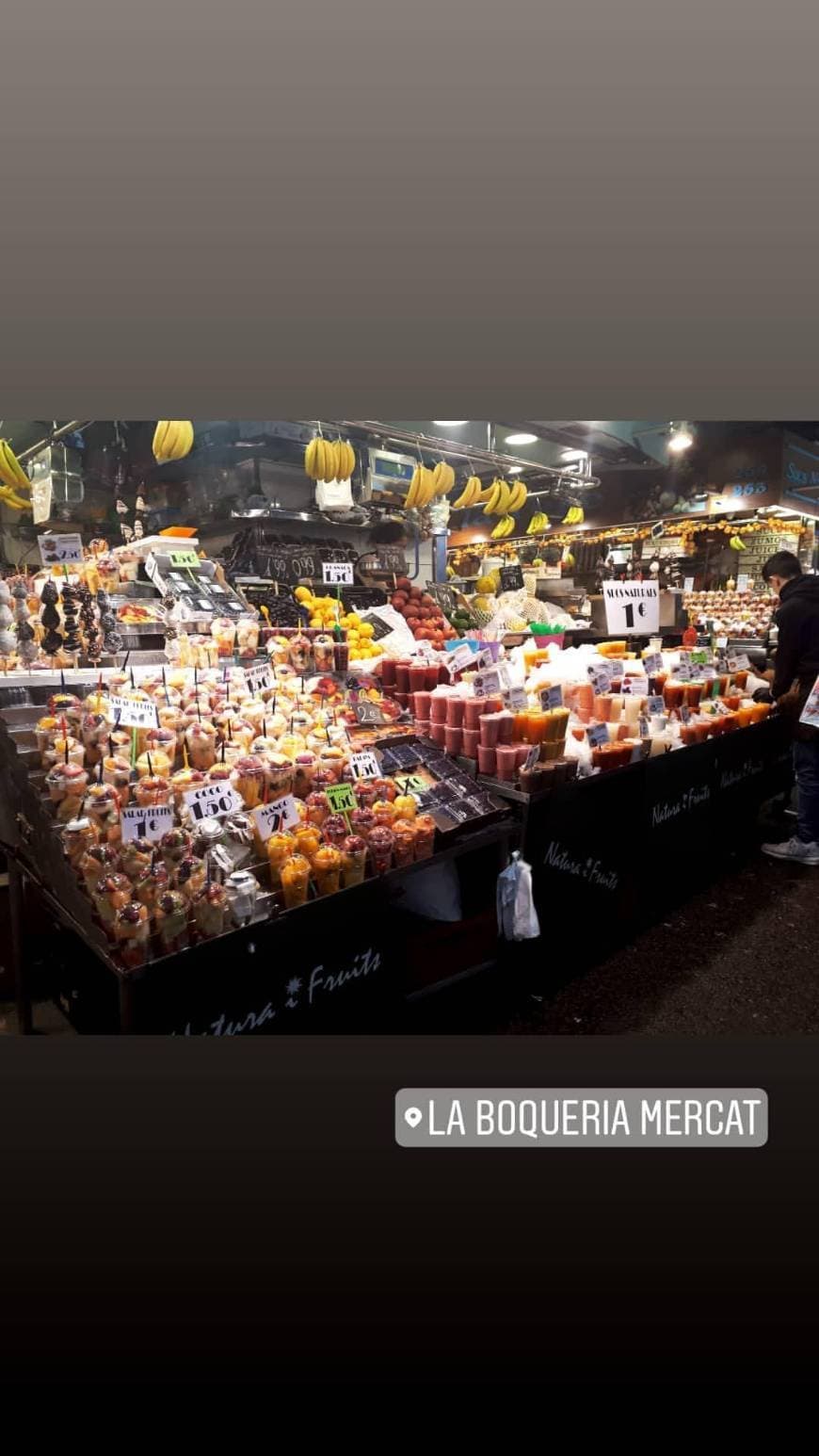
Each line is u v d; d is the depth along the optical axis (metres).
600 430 7.15
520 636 4.67
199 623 3.09
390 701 3.11
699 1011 2.70
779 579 4.30
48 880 1.98
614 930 3.26
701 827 3.86
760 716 4.51
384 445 5.59
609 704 3.32
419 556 7.29
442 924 2.50
